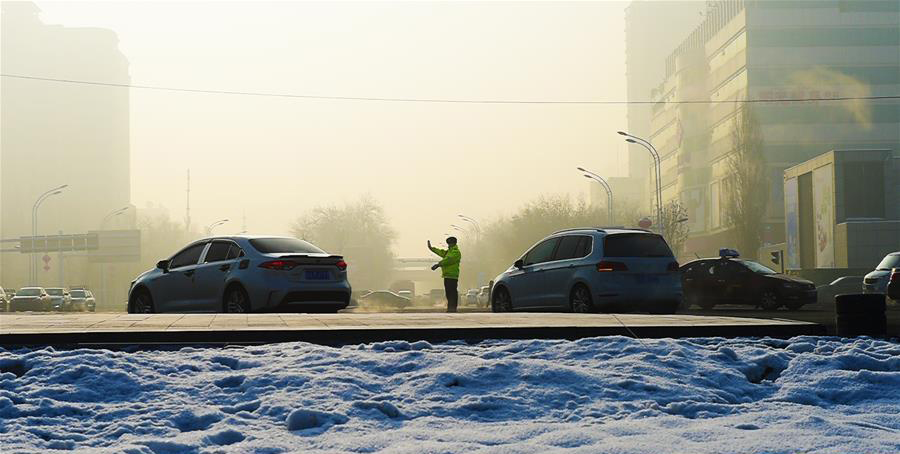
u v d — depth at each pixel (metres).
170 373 7.60
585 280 17.36
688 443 5.46
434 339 9.51
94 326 10.04
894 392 7.47
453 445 5.48
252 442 5.67
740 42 97.69
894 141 94.75
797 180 63.66
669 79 123.88
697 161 109.00
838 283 43.97
